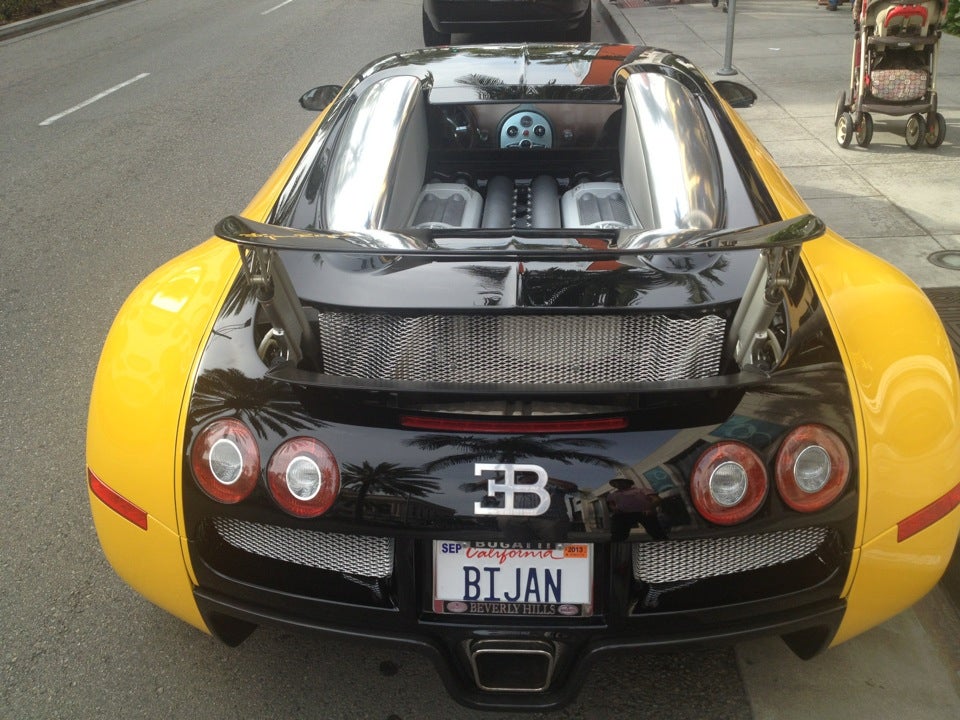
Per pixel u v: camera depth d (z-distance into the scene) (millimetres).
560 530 1717
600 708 2189
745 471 1718
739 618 1828
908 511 1831
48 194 6375
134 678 2326
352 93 2795
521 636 1818
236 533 1872
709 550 1780
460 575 1807
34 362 4004
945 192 5336
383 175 2254
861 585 1857
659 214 2121
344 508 1756
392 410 1785
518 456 1722
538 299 1799
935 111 6055
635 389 1611
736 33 10594
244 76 10062
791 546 1809
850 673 2273
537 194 2797
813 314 1973
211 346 1959
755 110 7238
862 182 5551
